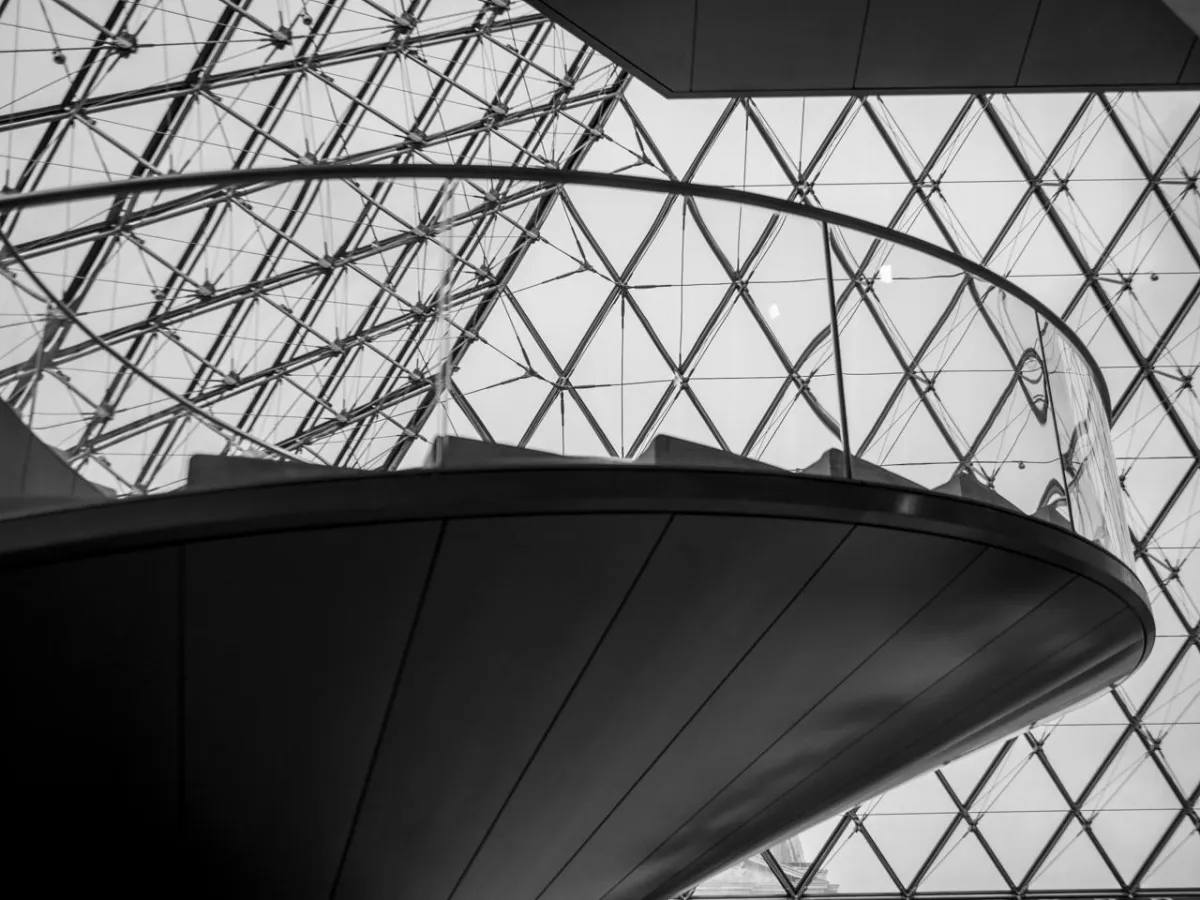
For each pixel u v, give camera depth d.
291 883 8.99
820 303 7.50
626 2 13.98
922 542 6.73
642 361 7.15
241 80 25.75
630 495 5.86
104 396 6.36
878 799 30.09
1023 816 30.39
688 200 7.57
